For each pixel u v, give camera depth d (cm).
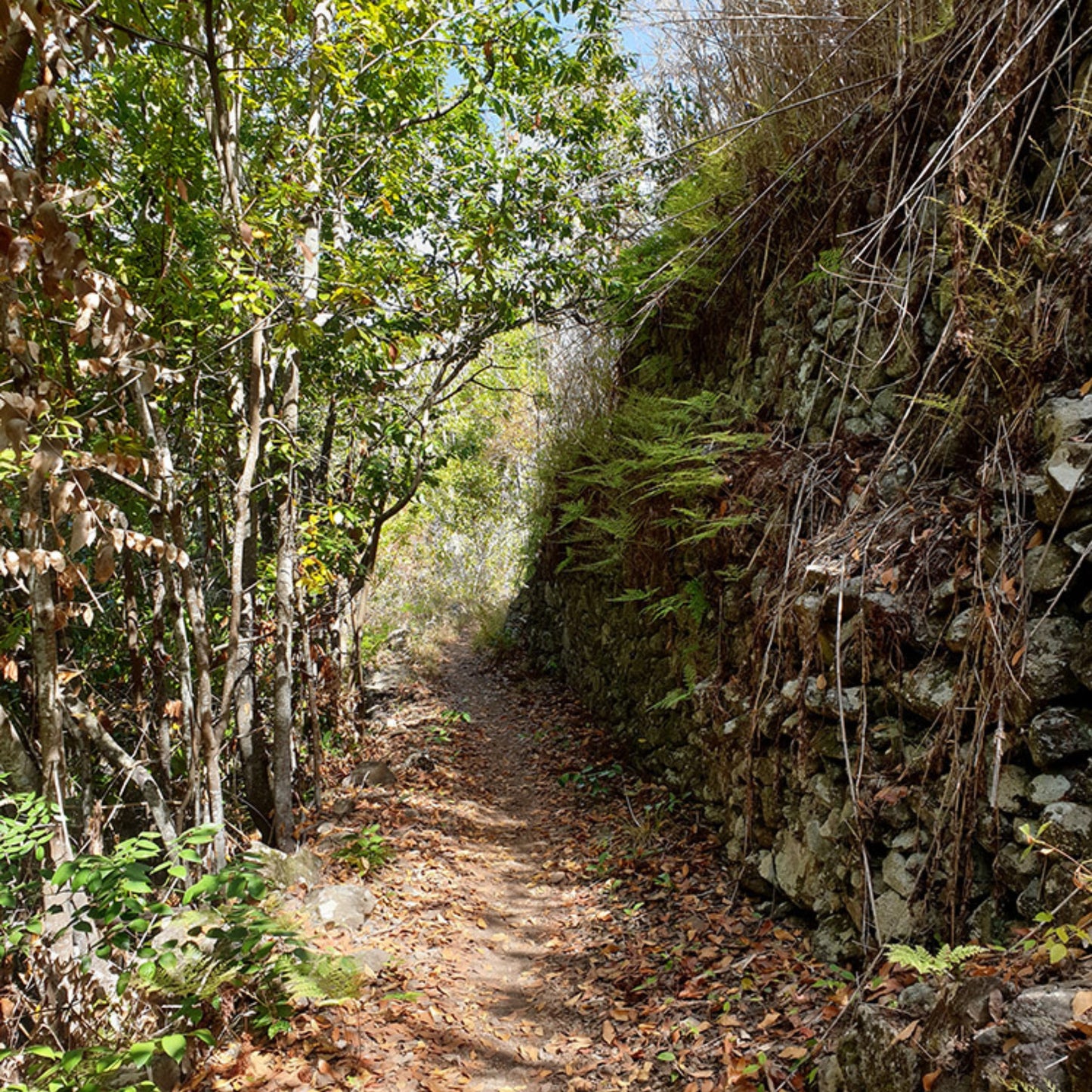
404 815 626
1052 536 262
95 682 612
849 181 443
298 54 519
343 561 798
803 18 459
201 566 696
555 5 625
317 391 723
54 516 268
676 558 571
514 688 1041
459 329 765
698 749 546
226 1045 322
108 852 491
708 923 402
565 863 531
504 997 384
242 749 604
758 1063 275
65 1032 323
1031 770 263
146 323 469
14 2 229
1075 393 287
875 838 319
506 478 1525
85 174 459
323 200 586
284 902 442
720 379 590
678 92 652
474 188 730
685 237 623
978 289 334
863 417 416
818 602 364
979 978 213
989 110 353
